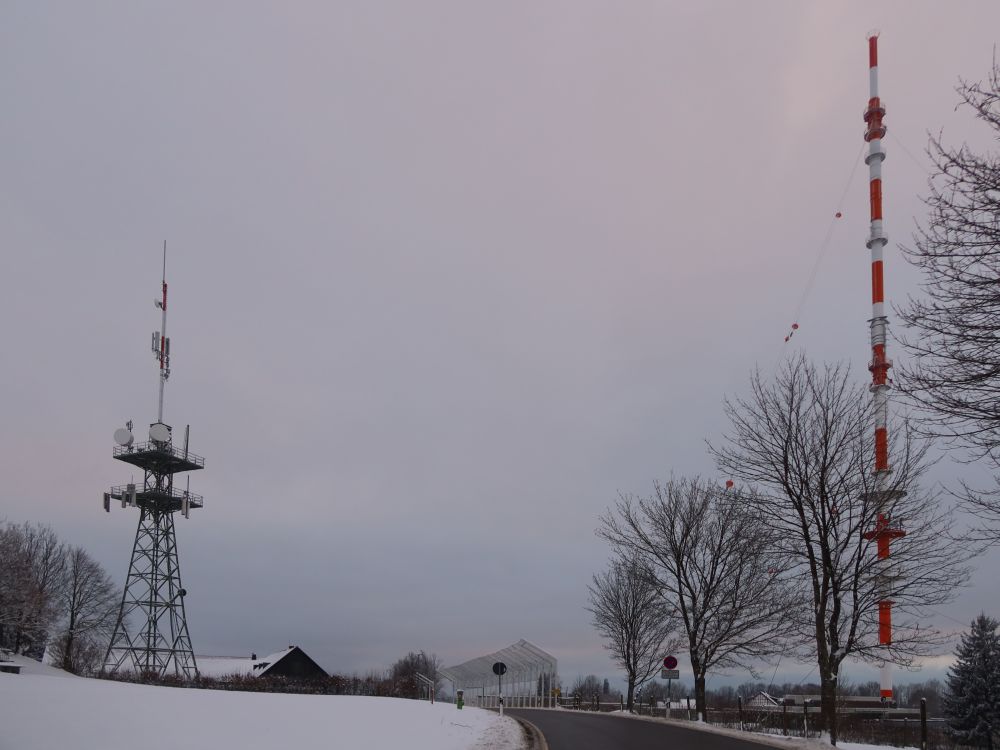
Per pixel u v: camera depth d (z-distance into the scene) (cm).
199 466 6506
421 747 1753
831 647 2119
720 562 3444
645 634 4422
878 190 4072
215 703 2656
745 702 5572
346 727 2147
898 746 2536
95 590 7312
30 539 7125
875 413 2261
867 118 4212
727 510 3078
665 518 3562
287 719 2270
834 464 2236
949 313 1020
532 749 1738
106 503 6162
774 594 3184
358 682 5872
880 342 3609
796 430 2275
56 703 2145
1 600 5775
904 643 2162
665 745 1830
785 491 2297
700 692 3278
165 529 6456
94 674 5669
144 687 3619
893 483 2162
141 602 6216
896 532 2175
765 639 3125
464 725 2445
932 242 1019
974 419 1030
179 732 1814
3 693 2286
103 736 1680
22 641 6312
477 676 6288
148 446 6319
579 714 3484
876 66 4225
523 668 5497
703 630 3338
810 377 2366
